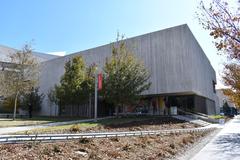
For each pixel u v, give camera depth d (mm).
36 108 48125
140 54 42656
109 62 30031
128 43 44031
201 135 19906
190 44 39656
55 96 39938
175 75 38719
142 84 30078
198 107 44531
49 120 28625
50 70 56656
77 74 34938
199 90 43188
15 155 7902
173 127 23547
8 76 27875
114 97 27875
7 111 47656
